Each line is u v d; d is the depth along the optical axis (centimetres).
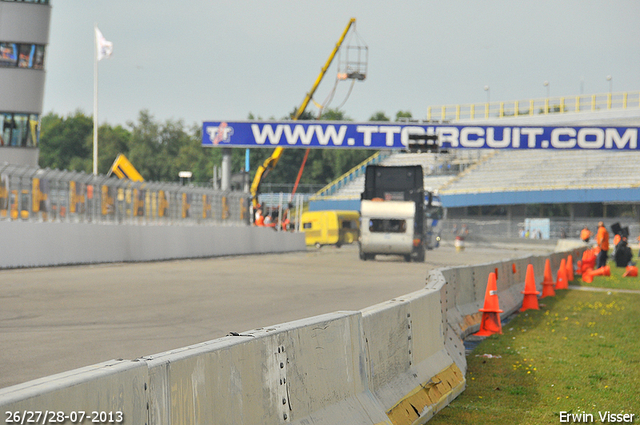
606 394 2105
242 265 7025
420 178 9512
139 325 2809
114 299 3666
